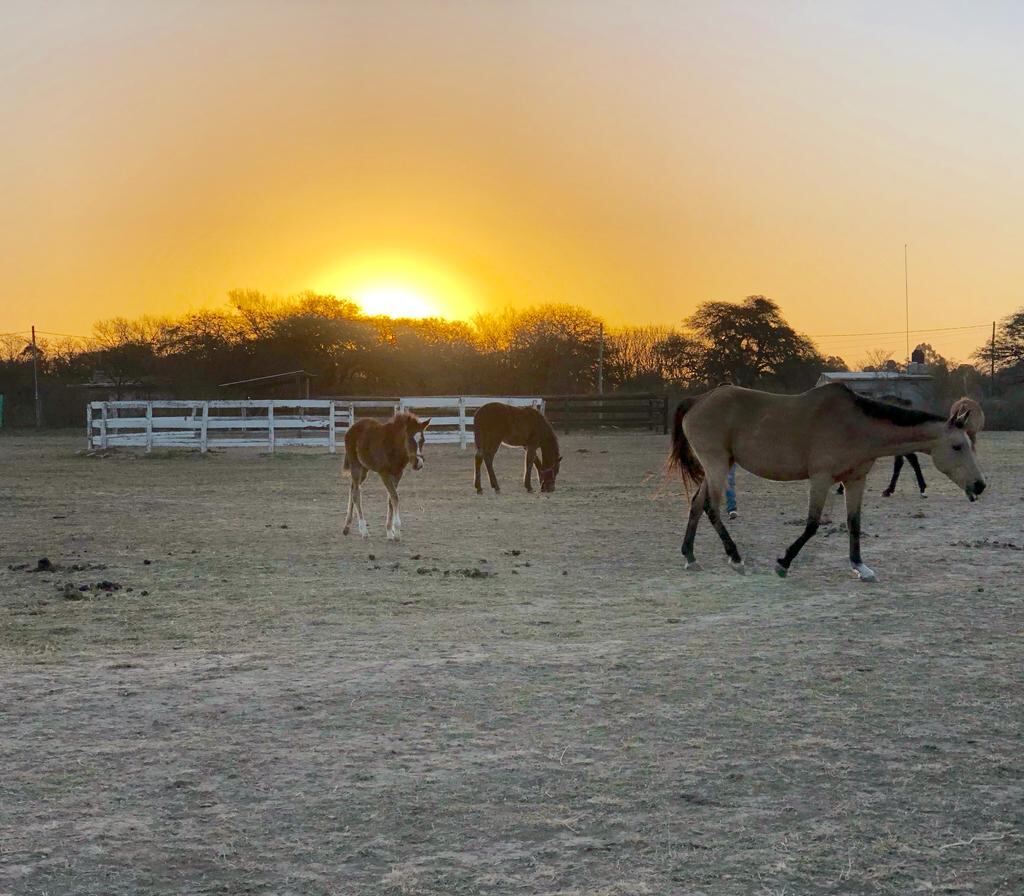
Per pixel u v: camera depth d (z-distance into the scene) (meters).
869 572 10.69
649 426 53.47
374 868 4.23
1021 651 7.68
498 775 5.22
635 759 5.44
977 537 13.78
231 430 45.12
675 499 19.38
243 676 7.05
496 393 78.25
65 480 24.08
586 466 28.33
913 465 18.72
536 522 15.84
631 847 4.41
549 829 4.59
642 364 84.12
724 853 4.35
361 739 5.77
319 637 8.22
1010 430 57.91
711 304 82.00
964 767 5.31
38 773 5.26
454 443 39.19
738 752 5.54
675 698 6.52
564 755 5.50
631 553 12.67
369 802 4.88
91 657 7.58
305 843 4.46
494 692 6.65
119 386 72.81
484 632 8.39
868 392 51.59
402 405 40.91
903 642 7.98
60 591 10.15
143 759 5.45
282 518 16.45
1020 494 19.42
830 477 10.71
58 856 4.33
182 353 74.44
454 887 4.07
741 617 8.95
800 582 10.63
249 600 9.73
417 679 6.96
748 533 14.41
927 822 4.65
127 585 10.51
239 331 75.75
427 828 4.60
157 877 4.16
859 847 4.40
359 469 14.32
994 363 78.81
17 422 67.62
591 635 8.28
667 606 9.45
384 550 12.93
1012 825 4.62
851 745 5.64
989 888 4.06
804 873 4.18
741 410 11.17
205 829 4.59
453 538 14.02
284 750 5.59
